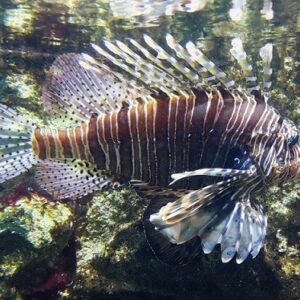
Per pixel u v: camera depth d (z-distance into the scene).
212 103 0.26
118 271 0.35
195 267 0.34
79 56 0.29
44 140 0.29
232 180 0.25
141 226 0.35
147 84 0.26
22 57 0.59
